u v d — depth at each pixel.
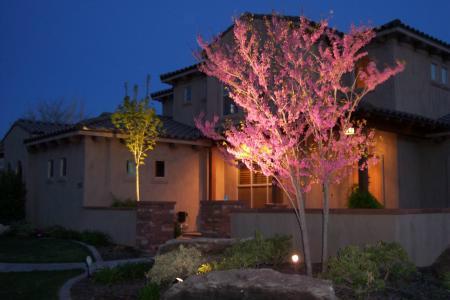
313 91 9.44
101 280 9.74
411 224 9.95
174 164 19.31
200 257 9.72
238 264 8.84
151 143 17.83
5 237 18.14
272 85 9.89
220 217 13.23
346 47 8.81
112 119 17.48
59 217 19.06
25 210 21.48
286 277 7.10
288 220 11.55
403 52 17.12
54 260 13.15
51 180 19.78
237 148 9.25
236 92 9.44
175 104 22.81
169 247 10.31
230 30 15.03
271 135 8.59
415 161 16.33
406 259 8.38
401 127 15.11
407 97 17.05
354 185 14.16
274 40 9.83
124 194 18.16
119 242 15.66
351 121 11.66
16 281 10.31
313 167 9.00
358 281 7.51
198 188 19.81
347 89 9.24
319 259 10.77
